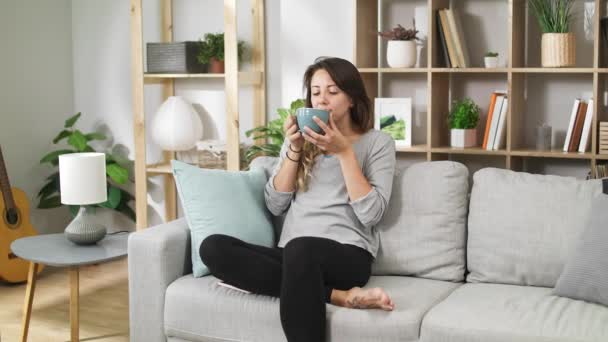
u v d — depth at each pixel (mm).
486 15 3619
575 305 2193
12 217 3959
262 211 2736
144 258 2551
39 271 4121
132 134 4547
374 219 2465
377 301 2217
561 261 2387
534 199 2477
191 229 2615
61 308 3559
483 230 2520
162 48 3994
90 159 2891
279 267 2377
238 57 4023
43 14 4465
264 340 2355
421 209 2609
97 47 4578
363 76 3643
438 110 3604
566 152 3332
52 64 4543
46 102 4523
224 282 2504
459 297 2318
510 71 3344
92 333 3217
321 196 2562
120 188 4578
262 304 2359
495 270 2486
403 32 3590
